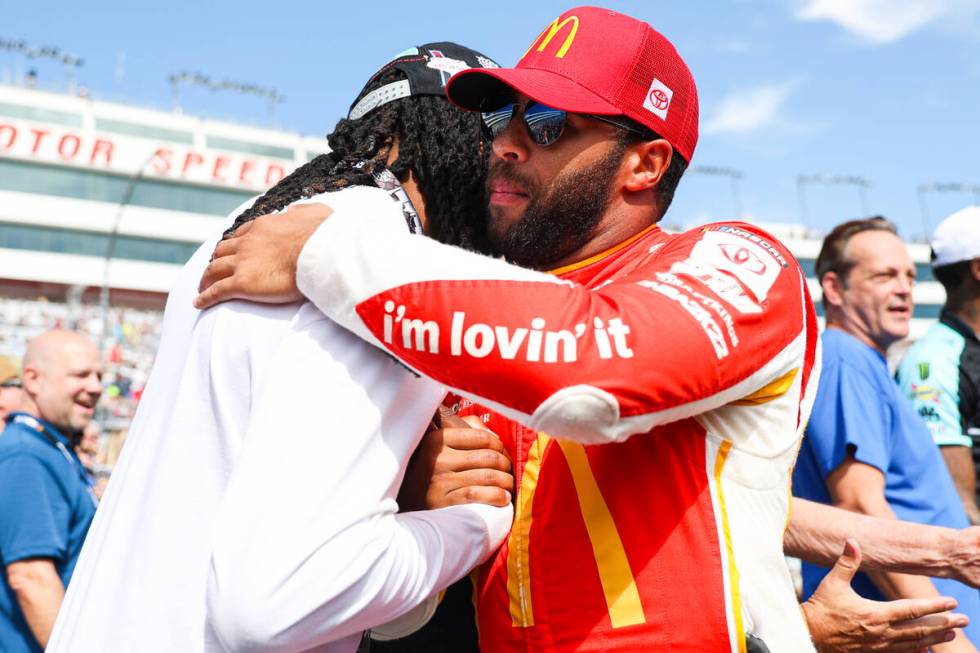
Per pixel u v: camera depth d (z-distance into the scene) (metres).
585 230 1.38
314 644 0.99
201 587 1.05
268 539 0.96
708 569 1.16
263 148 53.31
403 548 1.05
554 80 1.34
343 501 1.00
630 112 1.35
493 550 1.23
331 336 1.08
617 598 1.17
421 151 1.52
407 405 1.11
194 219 50.44
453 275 1.06
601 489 1.20
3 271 45.88
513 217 1.39
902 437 2.72
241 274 1.13
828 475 2.66
